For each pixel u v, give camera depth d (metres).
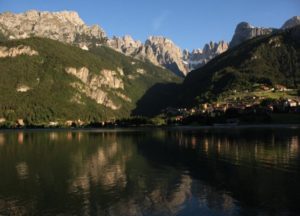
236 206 54.16
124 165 91.69
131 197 59.97
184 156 106.88
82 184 69.75
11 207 55.84
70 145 151.38
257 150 116.44
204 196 59.66
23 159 105.88
